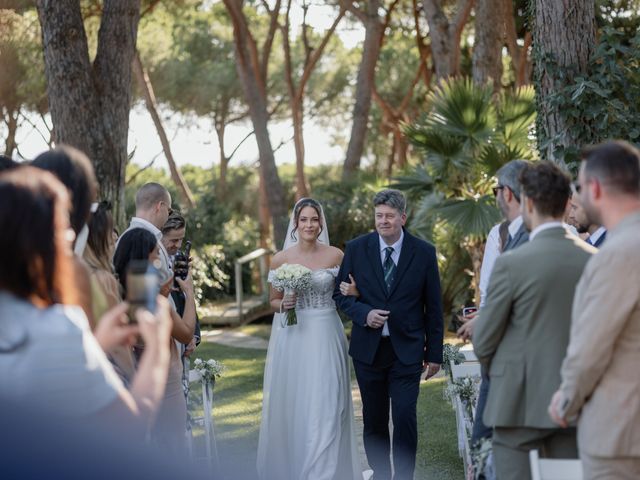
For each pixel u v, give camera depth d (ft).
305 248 18.52
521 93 37.11
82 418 7.72
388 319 17.30
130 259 13.17
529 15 24.14
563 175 11.30
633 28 33.53
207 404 19.45
